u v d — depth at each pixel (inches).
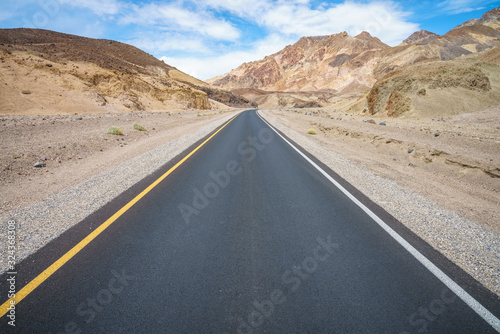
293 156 327.3
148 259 103.2
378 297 83.5
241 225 135.3
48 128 446.0
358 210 156.3
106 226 132.0
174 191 188.5
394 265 101.1
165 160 288.4
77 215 144.4
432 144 355.6
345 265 100.3
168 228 130.9
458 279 93.5
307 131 589.9
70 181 206.2
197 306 78.5
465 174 241.4
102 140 391.9
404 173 253.0
